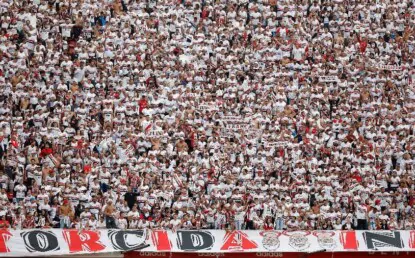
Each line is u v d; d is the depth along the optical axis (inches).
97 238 2304.4
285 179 2642.7
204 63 2957.7
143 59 2901.1
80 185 2476.6
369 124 2864.2
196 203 2519.7
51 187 2466.8
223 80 2906.0
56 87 2780.5
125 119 2736.2
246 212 2512.3
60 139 2640.3
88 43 2913.4
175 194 2529.5
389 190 2719.0
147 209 2474.2
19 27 2891.2
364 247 2471.7
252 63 2974.9
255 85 2913.4
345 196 2635.3
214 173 2615.7
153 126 2704.2
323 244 2448.3
